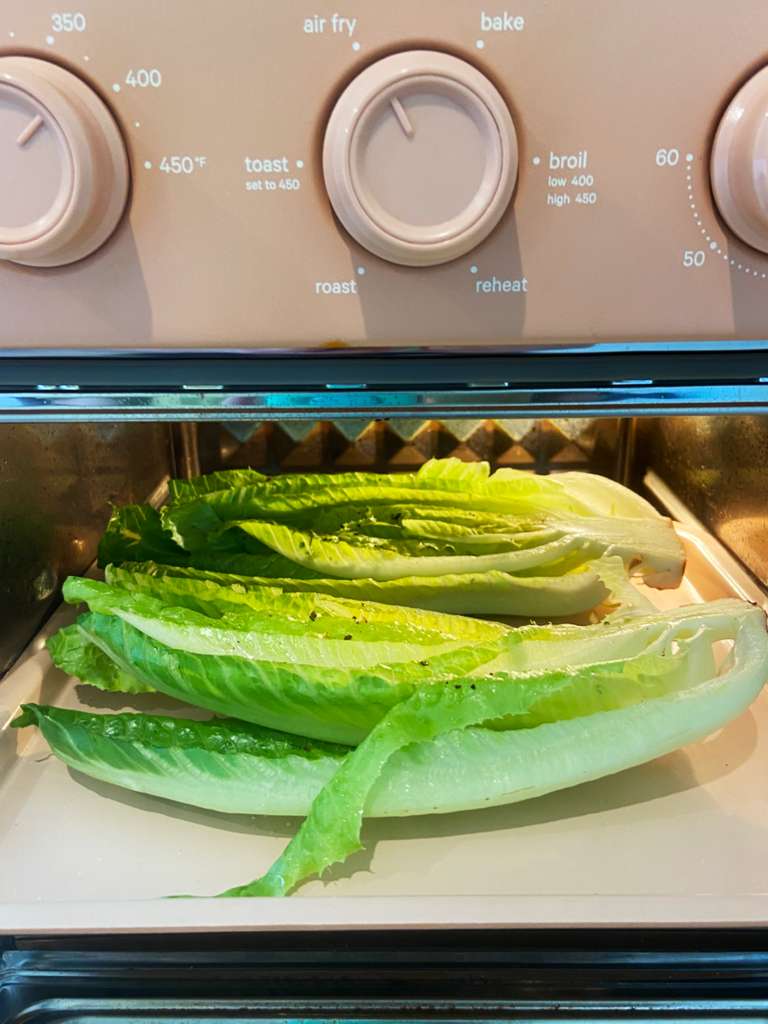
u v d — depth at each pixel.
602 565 0.68
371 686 0.47
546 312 0.36
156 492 0.89
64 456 0.69
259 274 0.35
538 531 0.68
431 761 0.46
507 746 0.47
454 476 0.74
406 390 0.39
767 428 0.64
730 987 0.40
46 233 0.32
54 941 0.41
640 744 0.47
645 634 0.51
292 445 0.89
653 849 0.46
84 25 0.32
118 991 0.40
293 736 0.50
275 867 0.42
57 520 0.68
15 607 0.61
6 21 0.32
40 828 0.48
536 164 0.34
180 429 0.90
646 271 0.35
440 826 0.48
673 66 0.33
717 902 0.40
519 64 0.32
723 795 0.50
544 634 0.51
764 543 0.66
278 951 0.41
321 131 0.33
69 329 0.36
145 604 0.51
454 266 0.35
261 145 0.33
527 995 0.40
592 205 0.34
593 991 0.40
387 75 0.31
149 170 0.34
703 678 0.51
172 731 0.50
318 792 0.47
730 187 0.33
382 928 0.39
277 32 0.32
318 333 0.36
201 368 0.38
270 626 0.51
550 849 0.46
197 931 0.39
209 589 0.58
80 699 0.60
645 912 0.40
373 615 0.57
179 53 0.32
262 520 0.67
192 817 0.49
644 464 0.91
